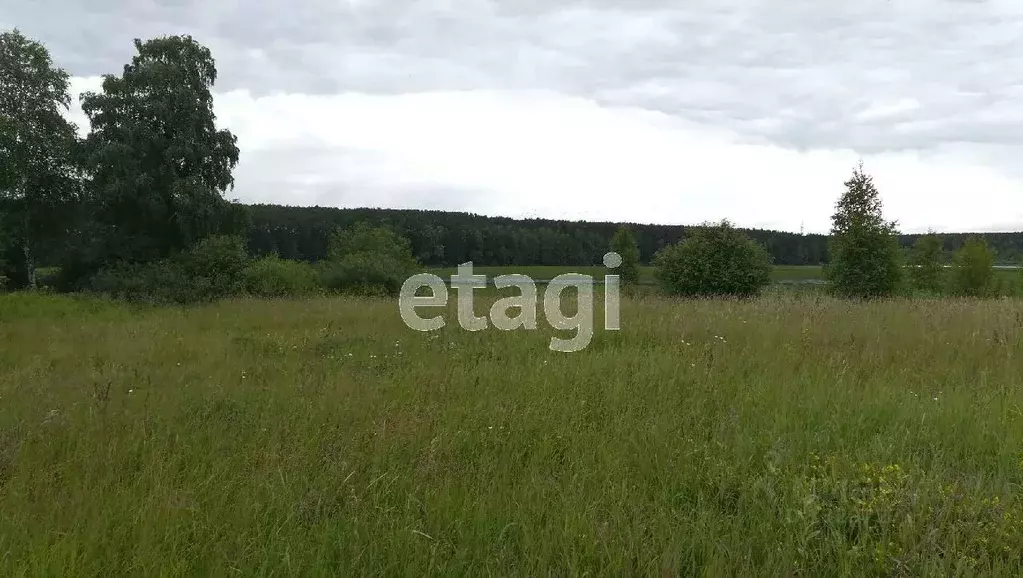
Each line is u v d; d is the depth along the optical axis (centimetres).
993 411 465
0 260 2534
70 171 2678
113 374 647
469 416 483
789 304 1267
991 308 1085
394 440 425
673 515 318
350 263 2300
